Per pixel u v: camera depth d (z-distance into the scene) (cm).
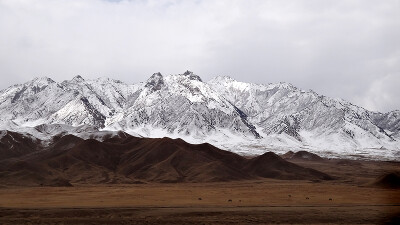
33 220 12000
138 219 12144
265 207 14025
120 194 17588
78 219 12138
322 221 12088
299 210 13438
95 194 17600
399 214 12888
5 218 12200
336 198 16538
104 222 11788
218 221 11881
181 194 17650
